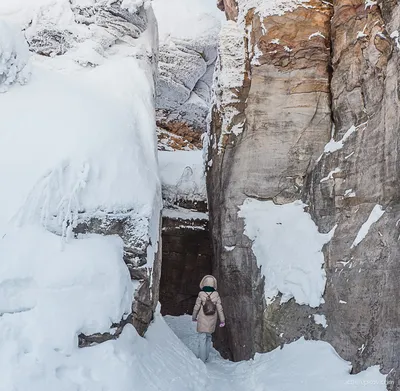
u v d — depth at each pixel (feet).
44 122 18.61
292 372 18.95
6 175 16.40
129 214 18.49
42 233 15.79
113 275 16.33
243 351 24.20
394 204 18.51
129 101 23.66
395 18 20.42
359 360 17.88
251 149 26.48
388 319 17.08
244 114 27.78
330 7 26.86
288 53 26.48
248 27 29.27
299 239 22.82
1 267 14.21
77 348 14.34
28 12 26.81
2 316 13.61
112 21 28.60
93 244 16.76
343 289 19.58
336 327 19.51
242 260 25.20
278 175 25.52
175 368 18.38
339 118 24.03
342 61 24.23
